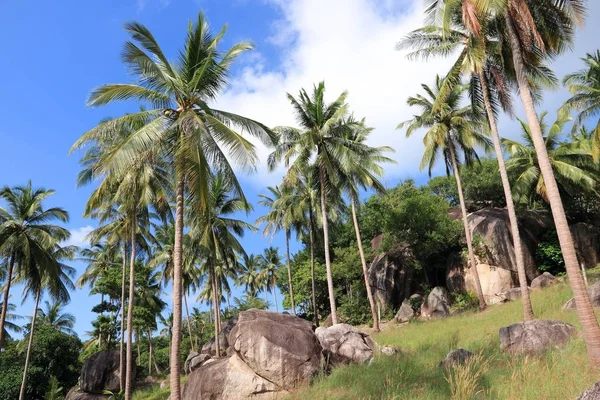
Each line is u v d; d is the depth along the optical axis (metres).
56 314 48.91
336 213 36.47
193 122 13.60
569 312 16.56
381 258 37.12
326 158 24.61
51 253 31.80
